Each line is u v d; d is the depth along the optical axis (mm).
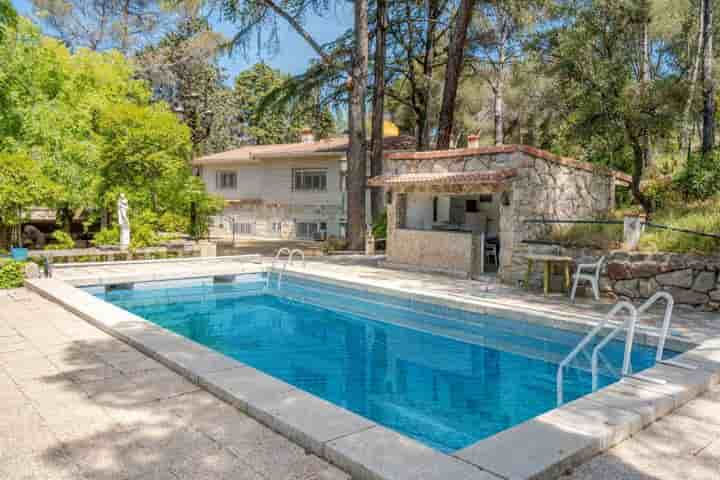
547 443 3350
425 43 21266
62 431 3684
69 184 15156
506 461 3090
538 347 7590
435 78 24891
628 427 3721
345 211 24766
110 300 10961
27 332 6711
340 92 19859
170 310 10367
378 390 5836
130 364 5305
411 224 13633
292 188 26969
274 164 27609
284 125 46688
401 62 21297
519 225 10664
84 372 5035
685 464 3297
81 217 20906
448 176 11531
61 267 12734
